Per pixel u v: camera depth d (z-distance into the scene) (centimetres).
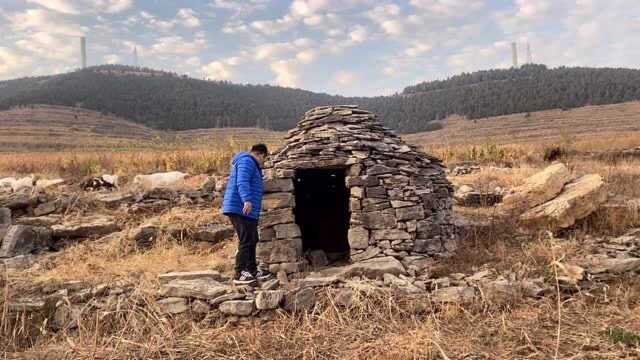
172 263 681
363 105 11875
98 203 969
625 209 774
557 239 704
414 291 517
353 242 630
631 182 1148
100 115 9006
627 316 463
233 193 572
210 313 502
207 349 443
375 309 493
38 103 9469
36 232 789
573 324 452
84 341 470
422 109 10306
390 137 700
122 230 850
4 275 598
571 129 6109
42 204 933
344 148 646
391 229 629
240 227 571
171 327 491
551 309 481
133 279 585
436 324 458
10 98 10038
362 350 423
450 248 666
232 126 9350
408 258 615
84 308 518
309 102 12506
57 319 516
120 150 2759
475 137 6625
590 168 1450
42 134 6406
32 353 459
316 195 926
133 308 509
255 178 582
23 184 1140
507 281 531
